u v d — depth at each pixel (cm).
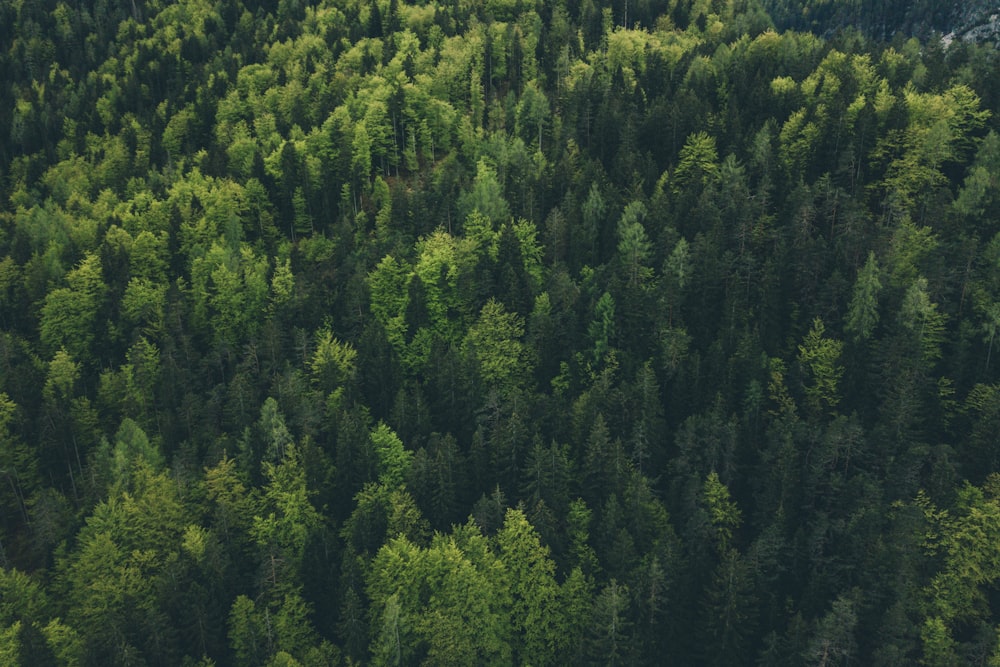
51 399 12488
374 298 13500
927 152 13925
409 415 11819
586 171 15112
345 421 11238
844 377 11406
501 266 13625
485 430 11625
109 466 11275
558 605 9862
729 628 9312
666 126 15862
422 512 10838
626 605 9350
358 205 16412
